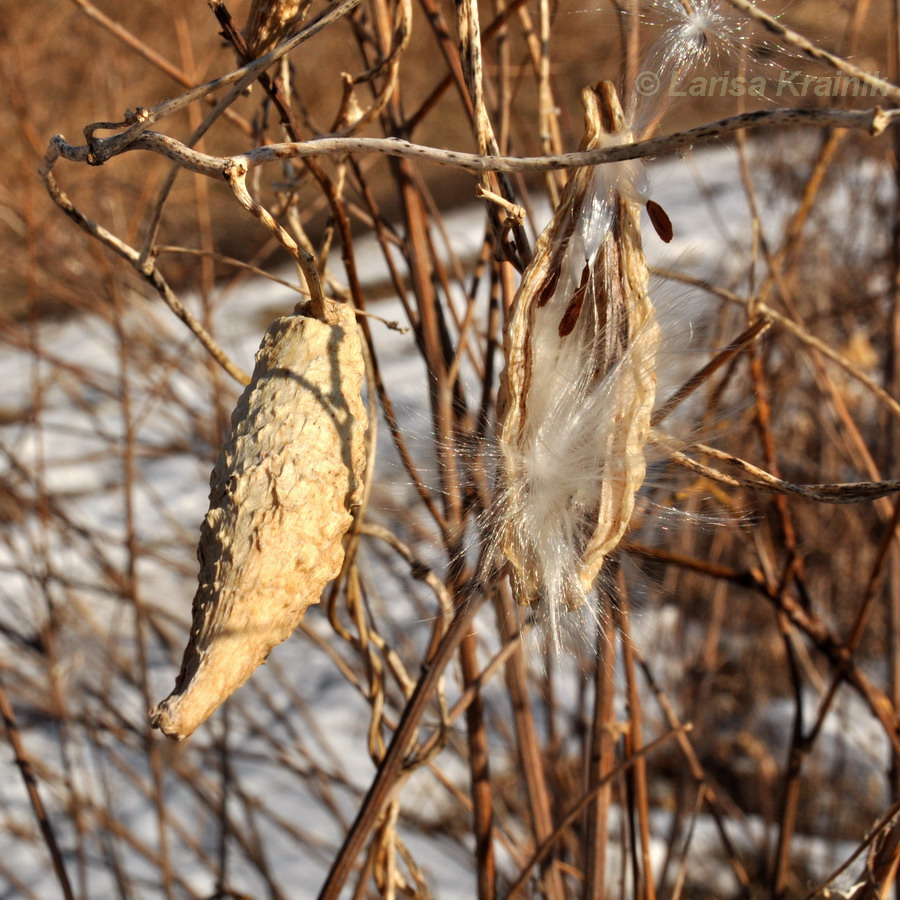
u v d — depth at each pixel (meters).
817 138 2.92
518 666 1.44
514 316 0.70
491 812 1.30
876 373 2.76
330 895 1.01
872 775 2.87
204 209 2.18
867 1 1.42
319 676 3.75
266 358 0.67
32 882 2.73
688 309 0.79
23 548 2.74
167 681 2.98
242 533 0.62
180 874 2.76
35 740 2.99
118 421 4.30
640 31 0.81
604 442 0.71
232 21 0.86
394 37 0.94
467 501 0.89
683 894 2.62
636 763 1.29
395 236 1.32
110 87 2.87
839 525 2.90
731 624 3.17
